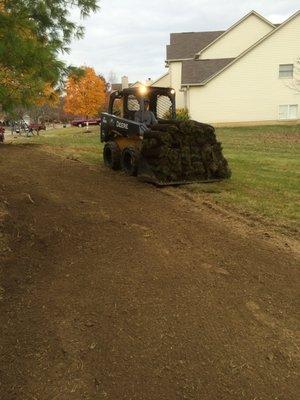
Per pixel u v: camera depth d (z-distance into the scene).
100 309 4.08
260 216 7.18
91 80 36.00
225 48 33.34
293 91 28.78
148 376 3.30
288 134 22.42
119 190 8.45
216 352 3.60
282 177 10.38
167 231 6.12
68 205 6.94
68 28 7.94
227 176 9.76
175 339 3.72
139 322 3.92
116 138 10.80
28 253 5.10
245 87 29.06
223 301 4.34
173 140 9.05
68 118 69.44
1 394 3.12
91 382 3.24
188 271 4.89
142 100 10.11
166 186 8.97
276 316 4.18
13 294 4.29
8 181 8.33
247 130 25.48
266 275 4.98
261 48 28.52
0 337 3.69
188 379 3.29
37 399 3.09
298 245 5.98
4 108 7.11
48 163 11.16
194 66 30.88
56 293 4.32
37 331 3.77
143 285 4.52
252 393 3.20
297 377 3.40
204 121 29.70
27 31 6.20
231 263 5.21
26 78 6.68
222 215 7.22
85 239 5.55
